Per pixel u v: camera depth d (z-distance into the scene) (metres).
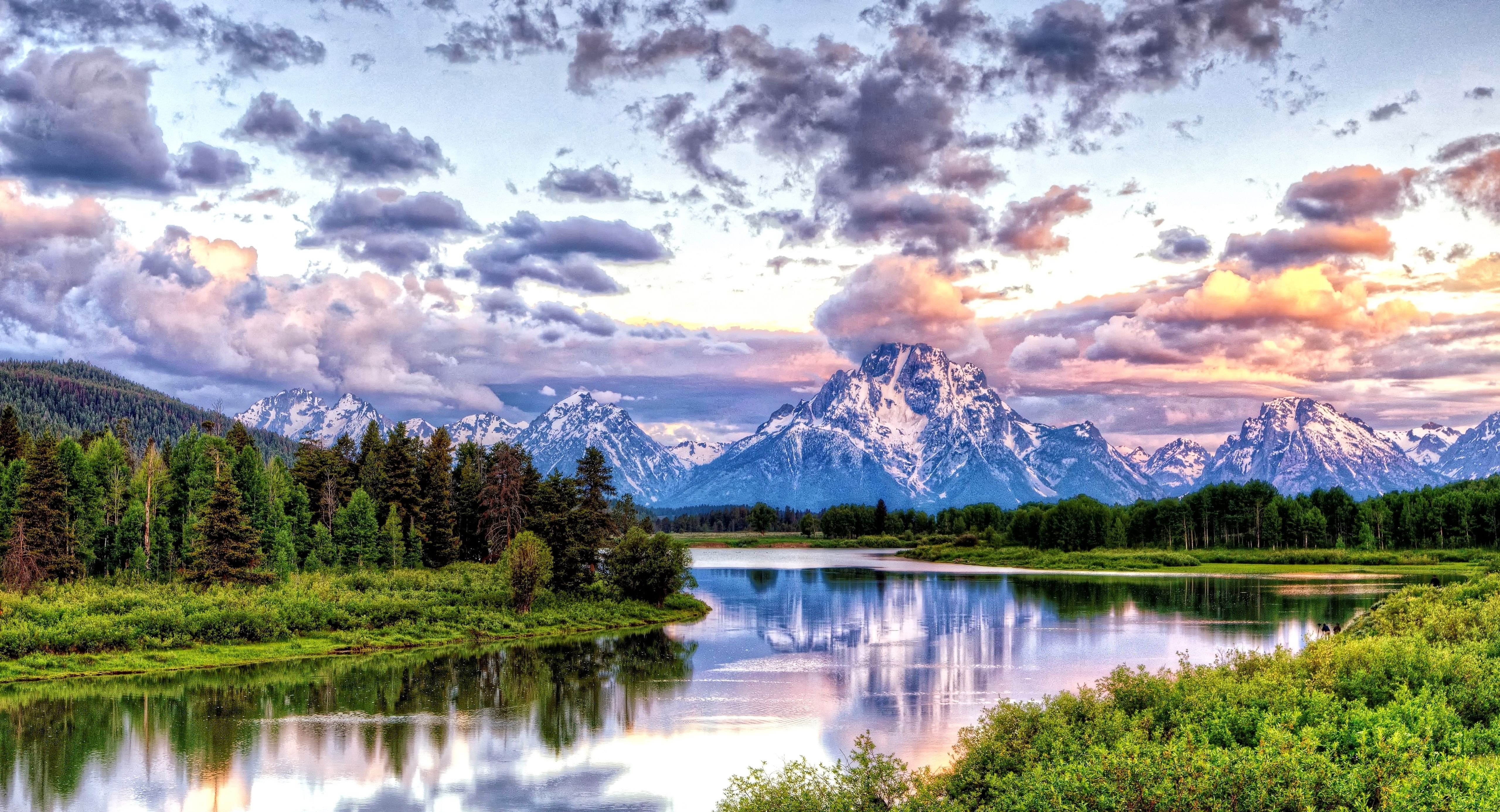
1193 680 35.69
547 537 113.44
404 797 43.94
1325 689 33.06
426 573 120.62
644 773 46.97
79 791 44.81
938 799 27.95
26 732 55.19
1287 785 22.00
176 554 117.62
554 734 54.38
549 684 69.12
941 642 87.56
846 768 33.25
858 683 67.94
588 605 105.62
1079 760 26.56
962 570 197.12
